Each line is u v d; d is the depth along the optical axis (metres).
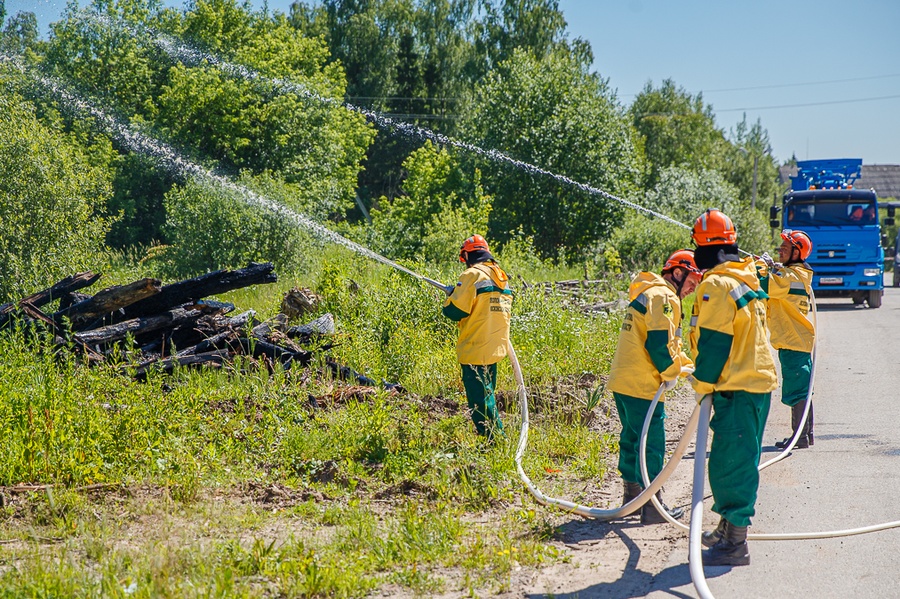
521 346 10.76
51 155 16.98
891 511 5.43
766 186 59.19
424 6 57.81
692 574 4.04
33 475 5.59
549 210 27.92
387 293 12.27
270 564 4.33
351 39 55.28
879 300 21.34
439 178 28.48
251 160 30.25
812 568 4.47
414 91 55.88
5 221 15.75
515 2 52.81
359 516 5.12
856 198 21.30
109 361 8.31
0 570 4.25
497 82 29.75
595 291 16.73
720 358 4.41
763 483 6.23
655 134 58.53
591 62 53.69
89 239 17.36
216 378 8.34
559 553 4.75
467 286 6.89
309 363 9.01
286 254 20.95
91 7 30.70
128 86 30.02
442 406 7.95
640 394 5.34
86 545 4.52
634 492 5.47
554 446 6.92
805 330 7.23
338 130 36.00
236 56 32.03
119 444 6.02
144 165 28.11
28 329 8.52
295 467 6.14
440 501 5.51
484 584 4.28
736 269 4.56
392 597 4.11
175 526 4.97
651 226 25.80
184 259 20.92
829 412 8.76
